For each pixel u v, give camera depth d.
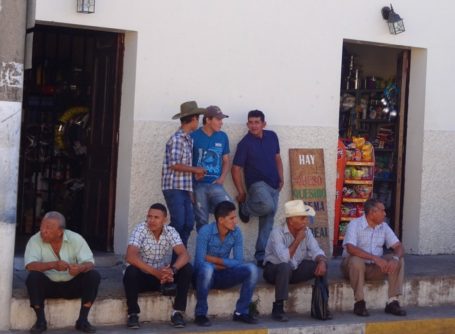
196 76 9.55
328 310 8.75
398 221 11.45
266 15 9.97
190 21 9.48
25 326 7.63
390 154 11.73
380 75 12.32
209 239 8.35
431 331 9.08
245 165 9.73
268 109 10.06
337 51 10.50
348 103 12.29
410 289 9.62
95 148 9.89
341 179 10.85
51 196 11.44
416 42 11.10
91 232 9.91
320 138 10.45
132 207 9.27
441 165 11.38
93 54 10.02
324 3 10.37
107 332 7.75
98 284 7.67
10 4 7.30
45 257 7.64
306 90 10.31
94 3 8.80
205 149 9.24
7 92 7.33
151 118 9.30
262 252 9.72
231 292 8.55
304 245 8.81
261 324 8.38
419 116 11.27
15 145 7.42
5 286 7.46
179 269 8.00
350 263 9.02
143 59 9.23
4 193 7.37
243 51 9.84
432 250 11.35
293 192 10.24
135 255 7.91
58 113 11.38
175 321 8.02
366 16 10.70
